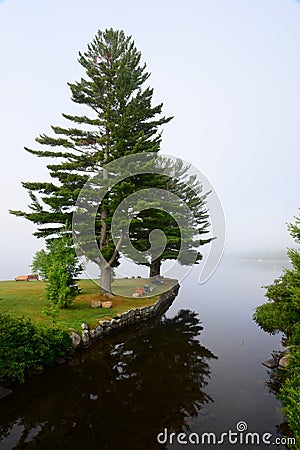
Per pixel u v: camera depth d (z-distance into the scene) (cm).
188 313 1364
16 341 582
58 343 680
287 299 654
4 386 550
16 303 979
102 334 877
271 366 704
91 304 1078
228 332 1030
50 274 961
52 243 1106
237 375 654
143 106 1398
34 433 435
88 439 422
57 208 1215
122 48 1389
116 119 1260
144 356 774
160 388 588
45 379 612
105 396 550
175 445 407
